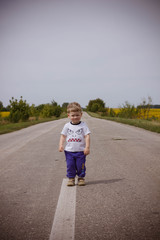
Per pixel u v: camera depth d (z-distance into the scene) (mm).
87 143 3547
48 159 5789
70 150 3582
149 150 6824
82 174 3568
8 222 2361
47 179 3965
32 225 2295
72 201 2916
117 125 19219
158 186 3449
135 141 8961
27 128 18781
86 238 2033
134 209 2629
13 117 29219
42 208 2713
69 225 2281
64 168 4781
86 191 3295
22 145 8531
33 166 5008
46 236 2078
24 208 2717
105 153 6457
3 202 2910
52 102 60906
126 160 5449
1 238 2047
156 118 29188
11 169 4750
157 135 11227
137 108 30094
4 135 13102
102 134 11773
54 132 13750
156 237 2033
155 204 2766
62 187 3504
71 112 3578
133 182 3678
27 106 31828
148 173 4223
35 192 3283
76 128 3604
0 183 3742
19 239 2031
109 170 4512
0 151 7234
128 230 2160
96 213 2543
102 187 3457
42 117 51719
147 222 2311
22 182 3789
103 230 2168
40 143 8977
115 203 2814
